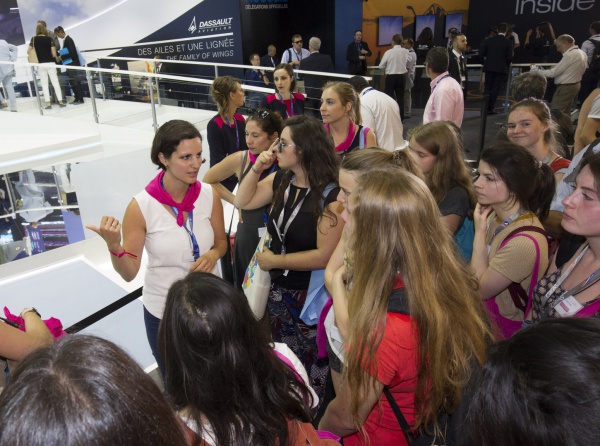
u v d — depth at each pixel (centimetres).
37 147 449
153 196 175
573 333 59
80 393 49
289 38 1059
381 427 119
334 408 126
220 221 196
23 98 663
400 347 102
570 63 629
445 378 101
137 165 357
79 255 344
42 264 326
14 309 282
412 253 102
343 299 132
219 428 83
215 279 93
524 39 1194
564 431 52
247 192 212
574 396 53
